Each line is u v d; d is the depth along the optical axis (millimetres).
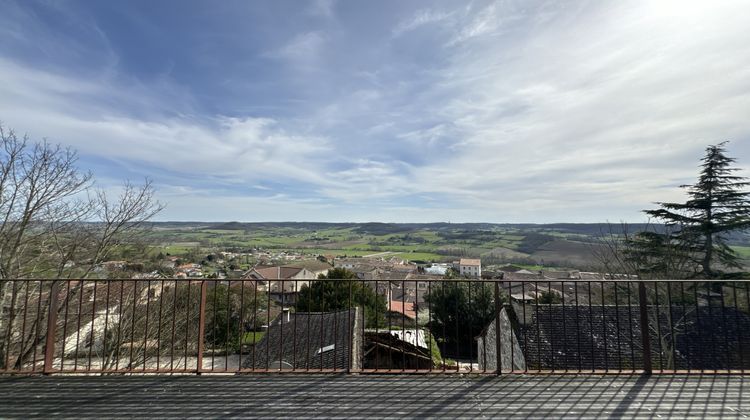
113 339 8883
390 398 3115
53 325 3666
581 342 9367
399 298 23984
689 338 9273
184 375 3598
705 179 14875
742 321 9859
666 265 12555
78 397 3133
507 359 10672
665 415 2832
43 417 2799
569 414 2848
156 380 3492
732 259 13695
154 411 2895
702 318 10016
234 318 15219
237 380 3488
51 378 3514
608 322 9914
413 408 2943
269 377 3551
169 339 10664
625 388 3303
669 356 8852
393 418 2789
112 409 2930
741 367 3574
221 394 3197
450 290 15117
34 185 8461
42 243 8672
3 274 7941
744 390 3254
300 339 12719
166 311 10578
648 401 3059
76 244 9109
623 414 2848
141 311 9703
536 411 2895
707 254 13875
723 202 14227
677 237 13477
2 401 3049
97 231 9438
